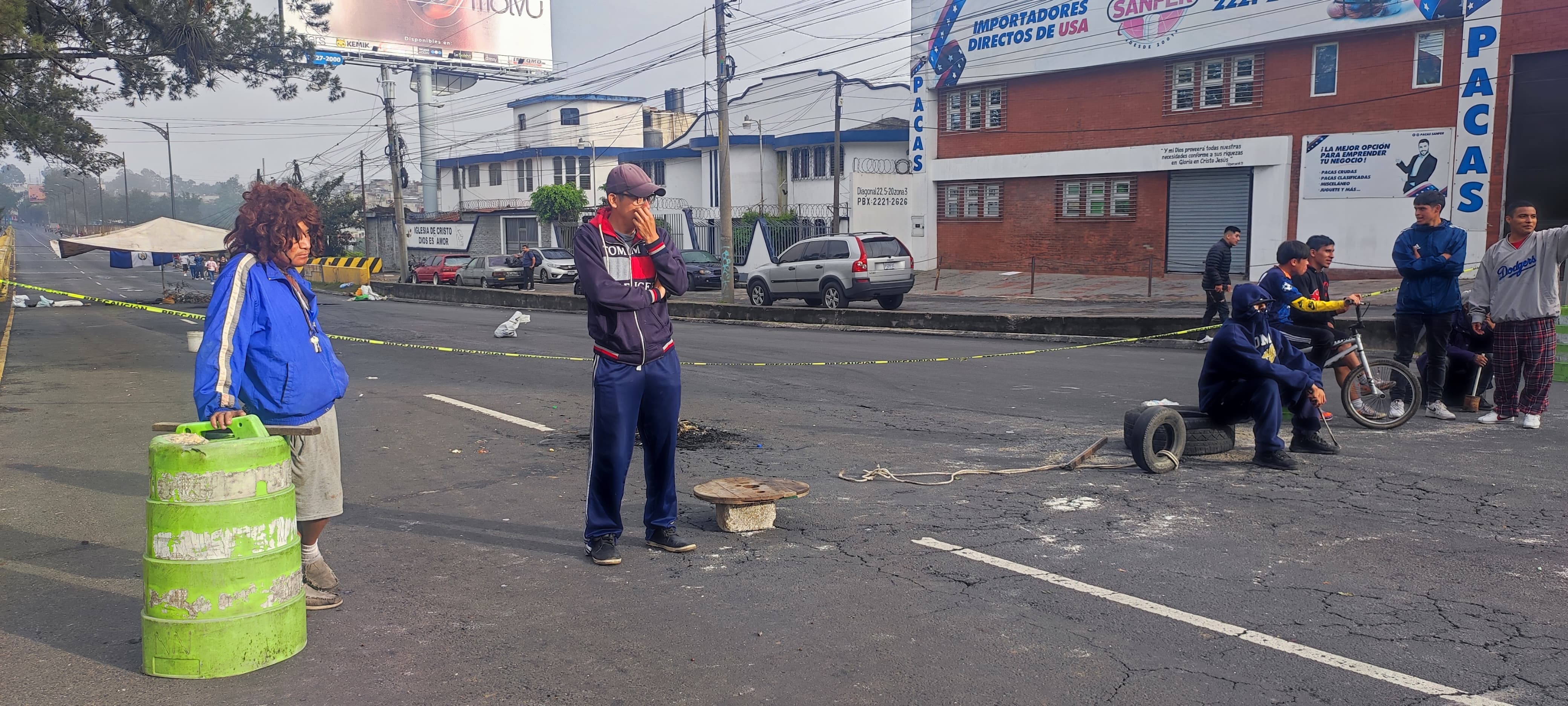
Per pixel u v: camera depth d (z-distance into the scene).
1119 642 3.87
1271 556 4.89
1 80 18.28
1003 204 32.91
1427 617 4.07
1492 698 3.35
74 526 5.63
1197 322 14.80
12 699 3.42
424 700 3.42
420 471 7.03
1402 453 7.03
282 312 3.94
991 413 9.12
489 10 61.59
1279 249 7.59
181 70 18.17
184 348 16.52
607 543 4.91
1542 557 4.81
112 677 3.61
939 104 34.28
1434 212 7.89
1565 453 6.96
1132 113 29.08
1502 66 22.58
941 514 5.76
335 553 5.14
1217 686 3.47
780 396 10.34
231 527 3.56
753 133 46.12
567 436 8.26
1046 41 30.52
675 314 23.14
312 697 3.45
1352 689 3.44
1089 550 5.03
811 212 42.69
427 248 58.53
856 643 3.89
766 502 5.38
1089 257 30.81
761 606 4.30
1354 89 24.77
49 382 12.06
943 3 33.31
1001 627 4.03
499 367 13.18
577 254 4.66
